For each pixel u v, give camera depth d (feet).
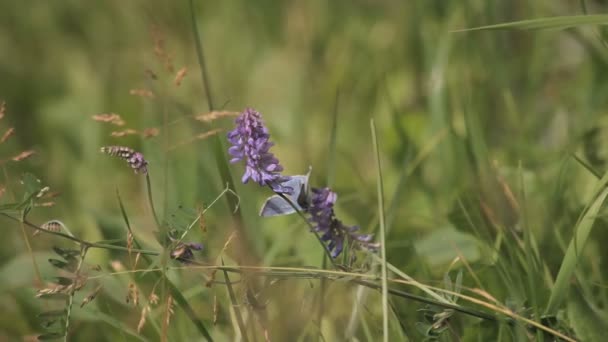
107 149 13.03
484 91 23.75
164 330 13.29
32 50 32.19
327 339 15.29
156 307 16.31
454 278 15.47
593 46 22.30
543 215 17.51
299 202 12.98
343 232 13.21
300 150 23.57
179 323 15.94
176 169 19.49
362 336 15.43
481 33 24.85
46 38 32.76
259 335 15.05
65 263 13.29
